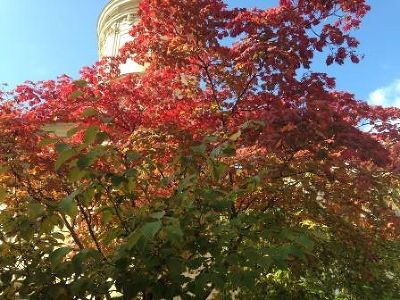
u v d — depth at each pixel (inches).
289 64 336.5
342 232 353.1
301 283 384.8
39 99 357.7
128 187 199.0
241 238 200.1
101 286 189.5
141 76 394.6
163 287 186.4
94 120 324.2
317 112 290.4
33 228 192.7
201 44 352.8
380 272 432.8
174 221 165.0
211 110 352.5
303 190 340.2
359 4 350.9
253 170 302.2
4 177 265.0
